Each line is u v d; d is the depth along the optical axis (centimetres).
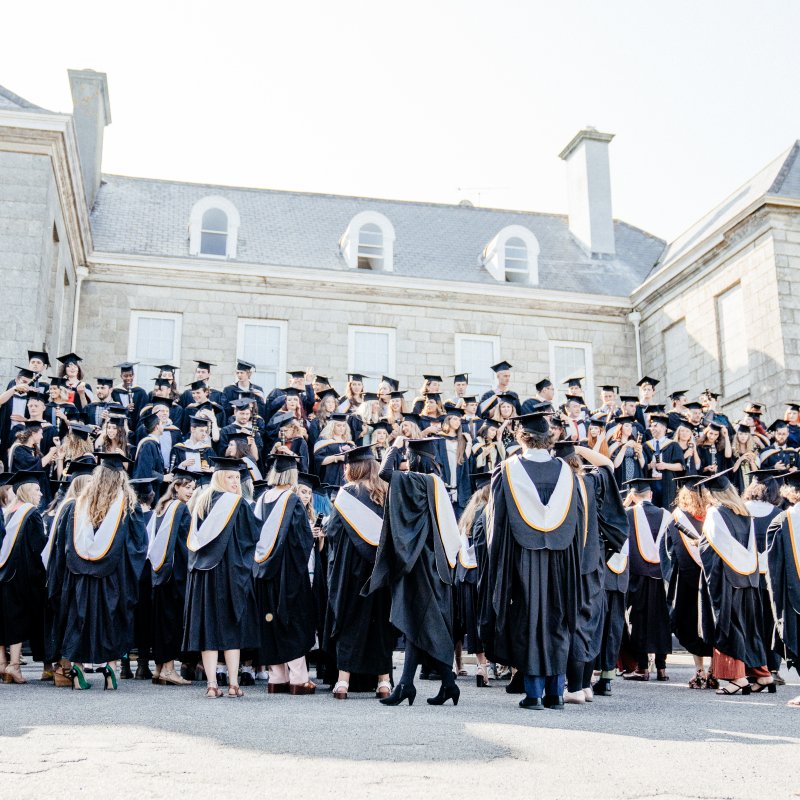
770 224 1738
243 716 525
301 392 1311
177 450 1111
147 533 800
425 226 2355
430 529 619
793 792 362
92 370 1845
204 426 1102
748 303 1788
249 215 2225
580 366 2116
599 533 655
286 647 695
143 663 820
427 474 632
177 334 1906
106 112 2269
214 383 1897
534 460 609
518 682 664
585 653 628
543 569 591
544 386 1344
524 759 412
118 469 721
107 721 500
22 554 738
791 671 979
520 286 2091
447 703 619
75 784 350
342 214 2328
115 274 1894
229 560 667
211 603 659
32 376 1245
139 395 1371
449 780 367
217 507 673
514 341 2080
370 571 661
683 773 391
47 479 1066
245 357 1936
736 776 388
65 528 704
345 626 658
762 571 797
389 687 661
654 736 481
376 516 667
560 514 594
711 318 1895
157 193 2238
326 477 1145
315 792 343
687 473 1276
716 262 1883
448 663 602
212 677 651
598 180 2386
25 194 1465
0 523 733
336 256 2119
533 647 581
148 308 1895
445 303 2059
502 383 1350
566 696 640
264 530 711
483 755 418
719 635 740
